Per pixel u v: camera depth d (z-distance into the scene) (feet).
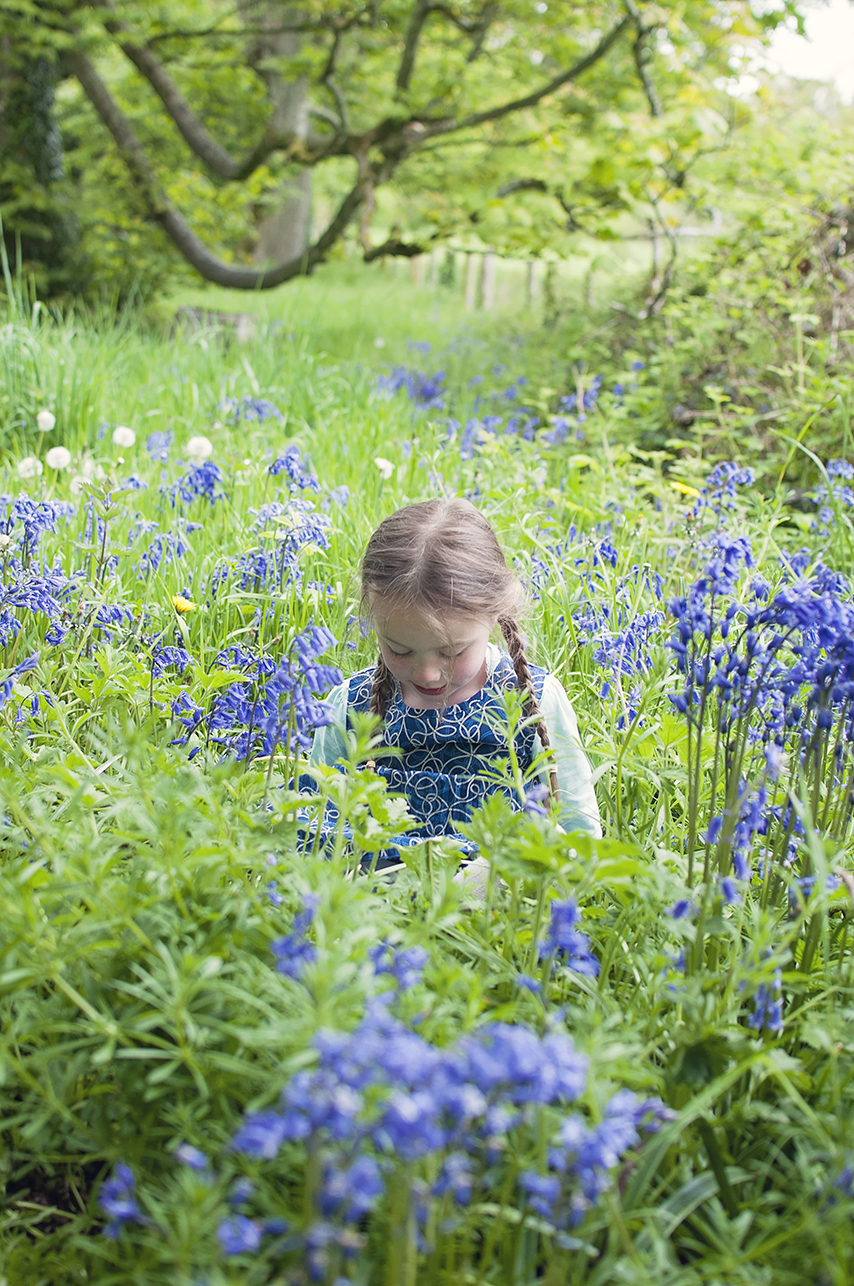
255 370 21.94
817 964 6.69
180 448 16.96
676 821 8.64
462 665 8.09
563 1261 4.60
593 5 29.45
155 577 11.72
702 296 26.58
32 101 37.40
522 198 25.91
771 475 17.69
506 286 61.77
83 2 34.09
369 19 30.91
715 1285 4.62
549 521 13.19
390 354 31.73
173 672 10.10
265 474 14.40
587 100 30.71
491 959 5.86
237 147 43.47
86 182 42.75
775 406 19.15
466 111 30.04
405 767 8.53
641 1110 4.96
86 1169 6.08
